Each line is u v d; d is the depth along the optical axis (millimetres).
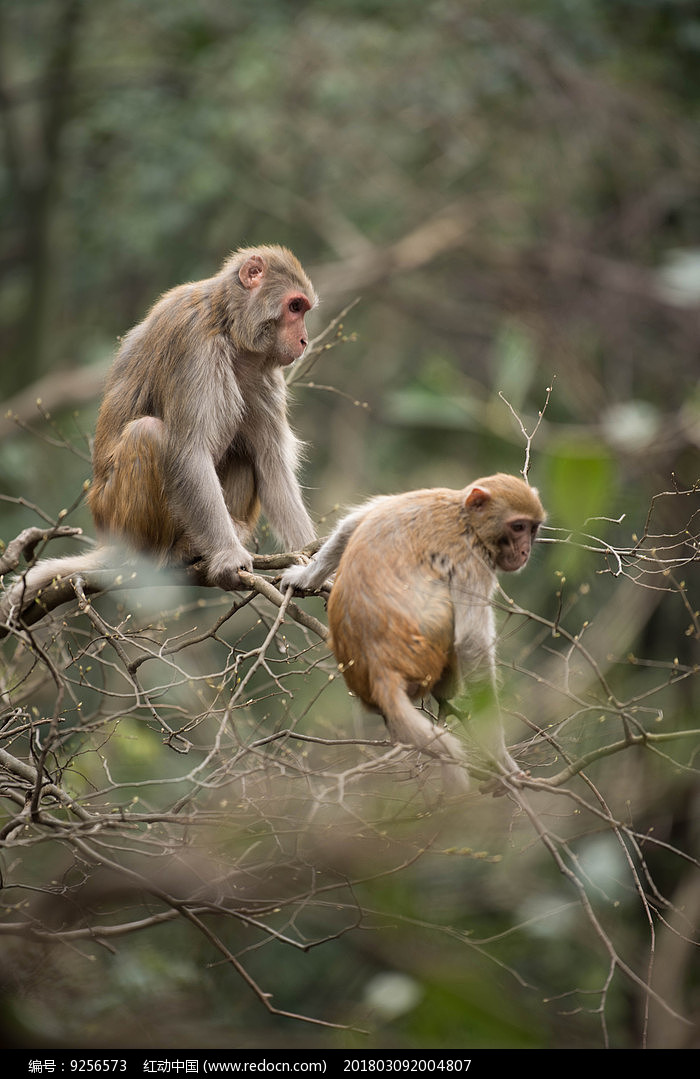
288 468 11336
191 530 10352
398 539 8164
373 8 24609
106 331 29109
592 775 14391
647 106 23047
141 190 26203
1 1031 8766
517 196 24500
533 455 17953
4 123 27703
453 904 13352
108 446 10992
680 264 21234
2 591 9414
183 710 9086
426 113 24594
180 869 8914
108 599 12125
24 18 29312
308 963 15609
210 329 10711
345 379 25531
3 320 30531
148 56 28203
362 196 27375
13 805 10430
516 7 23875
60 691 7414
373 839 8211
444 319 24859
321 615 17125
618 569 8914
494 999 8805
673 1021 13609
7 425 21359
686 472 17125
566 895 14203
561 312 21844
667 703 16078
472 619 8047
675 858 15477
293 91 25172
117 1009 11125
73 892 8844
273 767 7855
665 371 21719
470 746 8125
